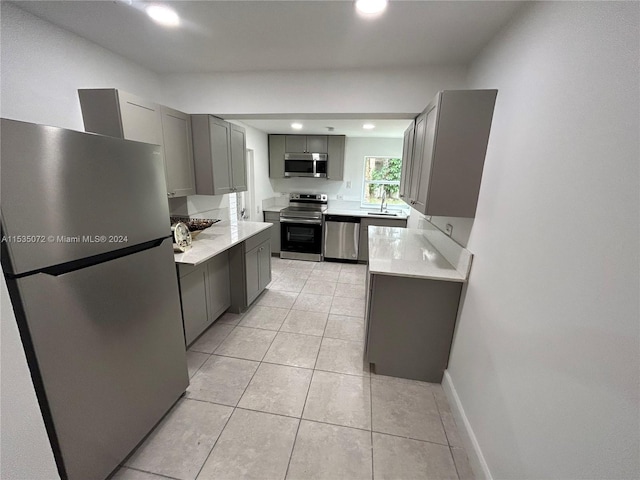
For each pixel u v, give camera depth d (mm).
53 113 1634
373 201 5031
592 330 751
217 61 2113
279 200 5195
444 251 2117
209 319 2414
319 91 2264
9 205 815
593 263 761
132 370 1303
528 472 987
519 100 1236
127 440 1302
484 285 1438
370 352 1966
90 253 1062
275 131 4504
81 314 1039
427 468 1358
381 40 1702
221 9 1414
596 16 800
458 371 1694
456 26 1486
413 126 2303
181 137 2346
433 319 1849
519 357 1082
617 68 719
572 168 864
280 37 1704
